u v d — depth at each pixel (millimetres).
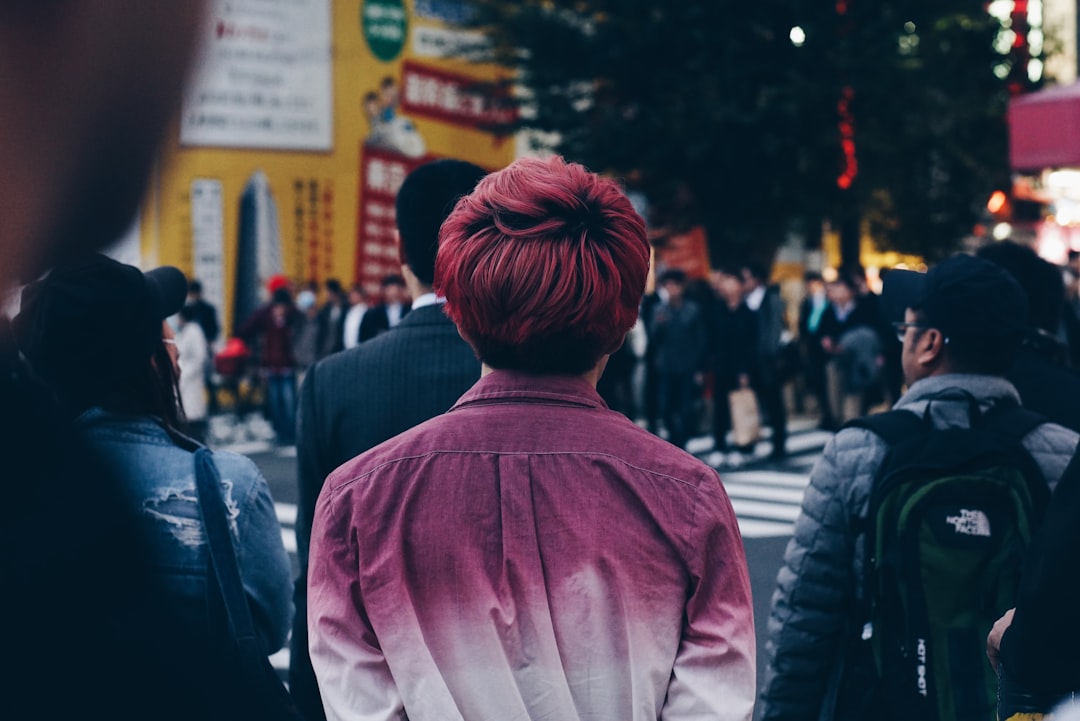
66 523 458
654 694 1493
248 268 19906
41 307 1496
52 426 471
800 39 17297
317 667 1523
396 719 1470
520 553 1502
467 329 1638
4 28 381
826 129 17250
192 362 13062
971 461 2414
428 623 1489
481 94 19203
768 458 12938
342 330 15203
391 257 21516
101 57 390
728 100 16969
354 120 20984
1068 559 1707
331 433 2586
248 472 2182
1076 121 10812
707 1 17172
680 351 12633
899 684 2387
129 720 469
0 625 444
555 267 1555
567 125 18422
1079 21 18906
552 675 1475
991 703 2328
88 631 459
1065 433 2580
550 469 1539
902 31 17359
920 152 18391
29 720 448
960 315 2648
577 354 1613
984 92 18672
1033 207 21969
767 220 18141
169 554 531
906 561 2385
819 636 2588
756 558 7961
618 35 17656
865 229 19578
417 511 1520
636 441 1583
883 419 2598
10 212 388
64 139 390
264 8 19875
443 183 2633
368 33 21031
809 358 15289
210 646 515
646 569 1513
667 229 18516
